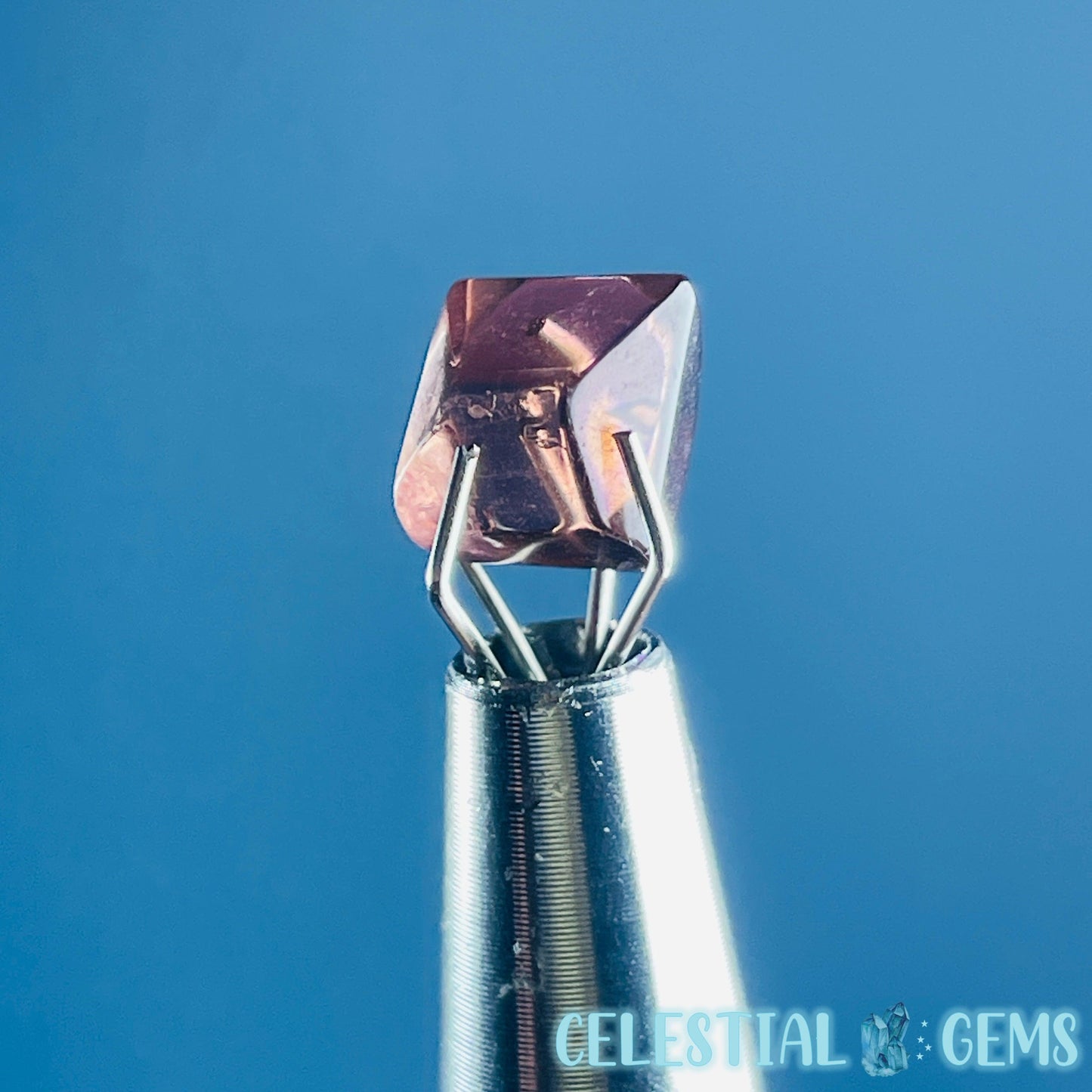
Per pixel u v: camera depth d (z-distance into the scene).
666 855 0.09
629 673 0.09
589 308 0.09
